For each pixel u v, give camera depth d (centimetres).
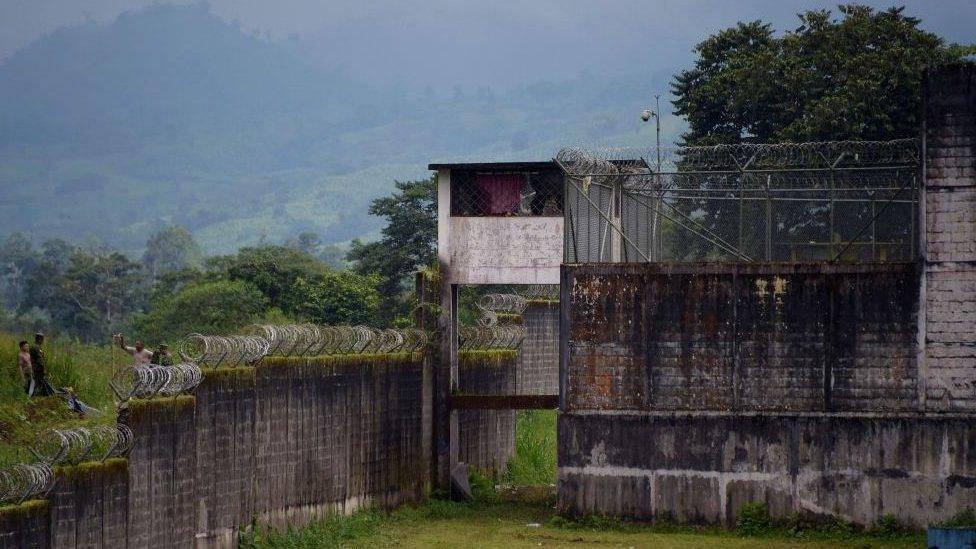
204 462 4681
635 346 5862
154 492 4309
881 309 5697
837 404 5712
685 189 6078
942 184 5594
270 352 5312
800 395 5744
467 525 6031
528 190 6631
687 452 5803
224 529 4825
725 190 6050
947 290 5622
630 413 5850
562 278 5919
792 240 6031
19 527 3588
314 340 5569
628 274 5875
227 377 4853
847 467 5697
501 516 6319
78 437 4003
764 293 5784
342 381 5797
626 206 6456
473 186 6650
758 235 6056
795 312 5759
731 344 5794
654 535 5703
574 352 5894
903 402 5666
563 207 6512
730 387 5794
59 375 5988
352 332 5900
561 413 5894
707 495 5791
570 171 6009
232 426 4891
